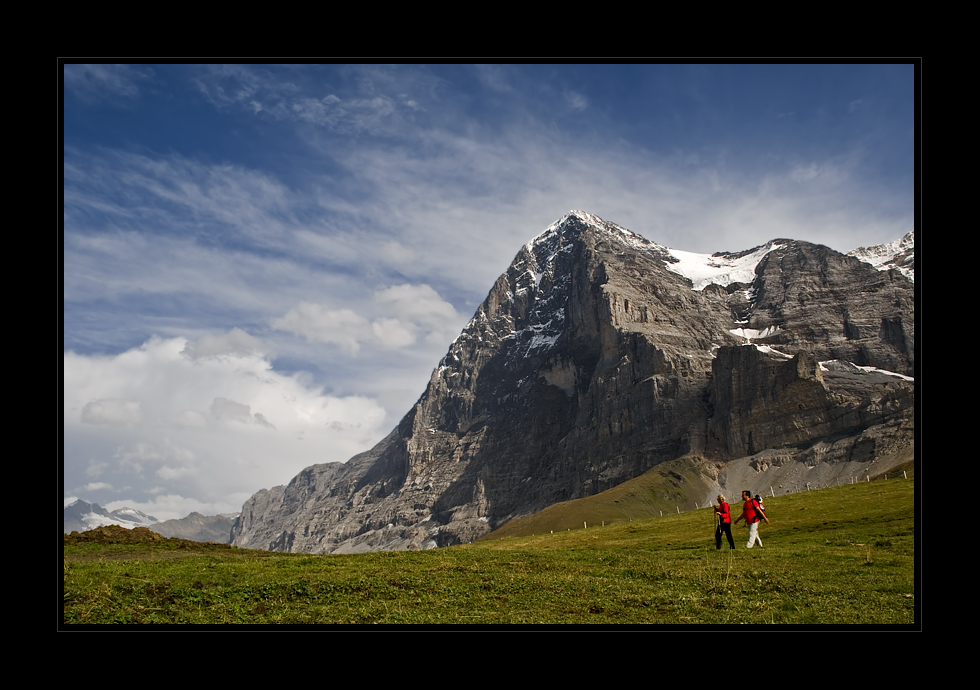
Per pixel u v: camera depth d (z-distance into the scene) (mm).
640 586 32656
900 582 32844
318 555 49844
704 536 68875
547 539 89625
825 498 81125
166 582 30453
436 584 32344
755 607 28219
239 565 37781
